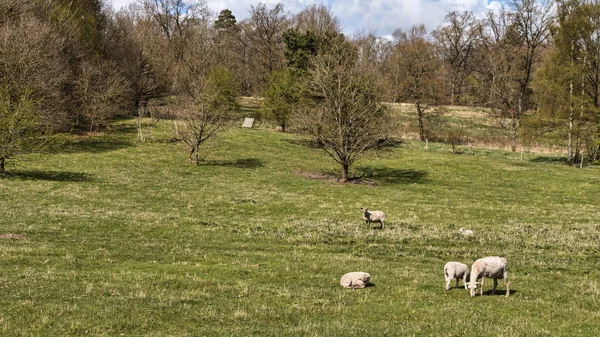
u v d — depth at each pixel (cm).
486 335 1215
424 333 1227
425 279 1848
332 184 4653
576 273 2091
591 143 6234
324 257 2236
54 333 1157
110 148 5591
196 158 5200
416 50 8506
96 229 2614
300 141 6103
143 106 8488
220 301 1482
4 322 1200
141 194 3762
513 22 8294
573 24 6003
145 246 2297
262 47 11700
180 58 10244
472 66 12900
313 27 11644
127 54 7981
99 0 8500
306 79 6425
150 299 1457
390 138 5222
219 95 7400
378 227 3047
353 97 4803
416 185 4759
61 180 4028
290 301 1509
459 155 6662
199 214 3244
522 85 8175
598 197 4359
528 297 1620
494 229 3073
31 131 4238
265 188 4306
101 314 1289
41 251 2034
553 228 3147
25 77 5106
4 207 2983
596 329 1284
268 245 2494
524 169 5706
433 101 8519
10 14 5975
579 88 6109
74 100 6606
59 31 6241
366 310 1427
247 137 6912
